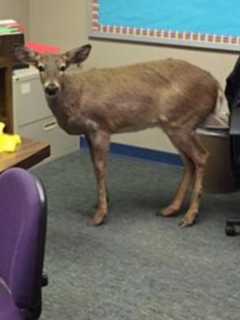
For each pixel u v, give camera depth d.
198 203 3.19
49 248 2.85
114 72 3.10
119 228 3.10
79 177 3.83
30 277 1.45
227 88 3.06
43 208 1.43
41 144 2.36
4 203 1.56
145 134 4.18
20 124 3.73
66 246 2.88
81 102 2.99
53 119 4.01
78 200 3.46
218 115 3.30
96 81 3.03
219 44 3.77
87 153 4.30
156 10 3.90
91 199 3.48
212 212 3.33
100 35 4.16
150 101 3.08
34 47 3.99
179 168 4.06
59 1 4.26
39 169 3.94
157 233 3.05
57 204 3.39
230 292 2.49
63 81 2.91
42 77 2.95
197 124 3.19
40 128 3.92
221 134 3.31
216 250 2.87
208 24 3.76
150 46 4.02
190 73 3.12
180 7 3.81
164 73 3.10
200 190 3.19
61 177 3.82
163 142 4.13
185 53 3.91
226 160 3.40
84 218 3.21
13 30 3.59
